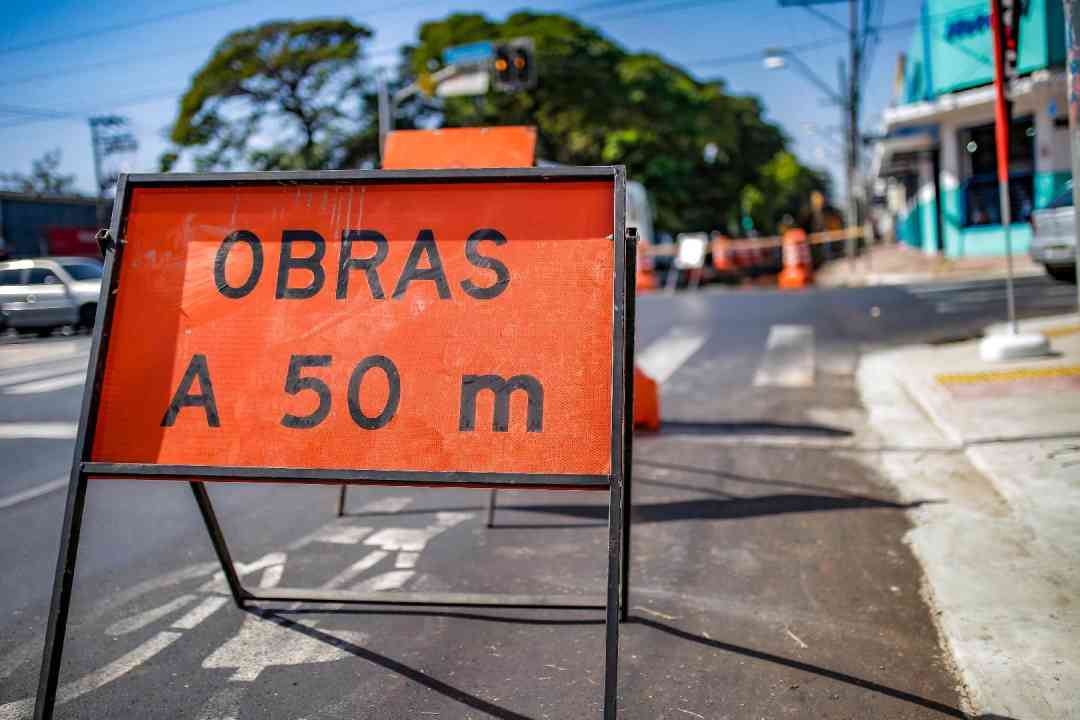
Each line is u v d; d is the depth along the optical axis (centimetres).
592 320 262
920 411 790
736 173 5662
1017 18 1127
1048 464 551
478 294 267
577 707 290
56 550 461
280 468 256
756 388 943
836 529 480
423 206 276
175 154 3806
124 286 276
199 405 267
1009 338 920
